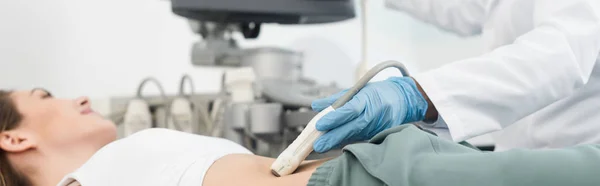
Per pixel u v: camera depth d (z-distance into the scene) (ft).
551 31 3.39
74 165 4.01
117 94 6.79
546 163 2.25
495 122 3.39
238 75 5.04
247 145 5.28
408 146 2.55
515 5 4.03
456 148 2.69
